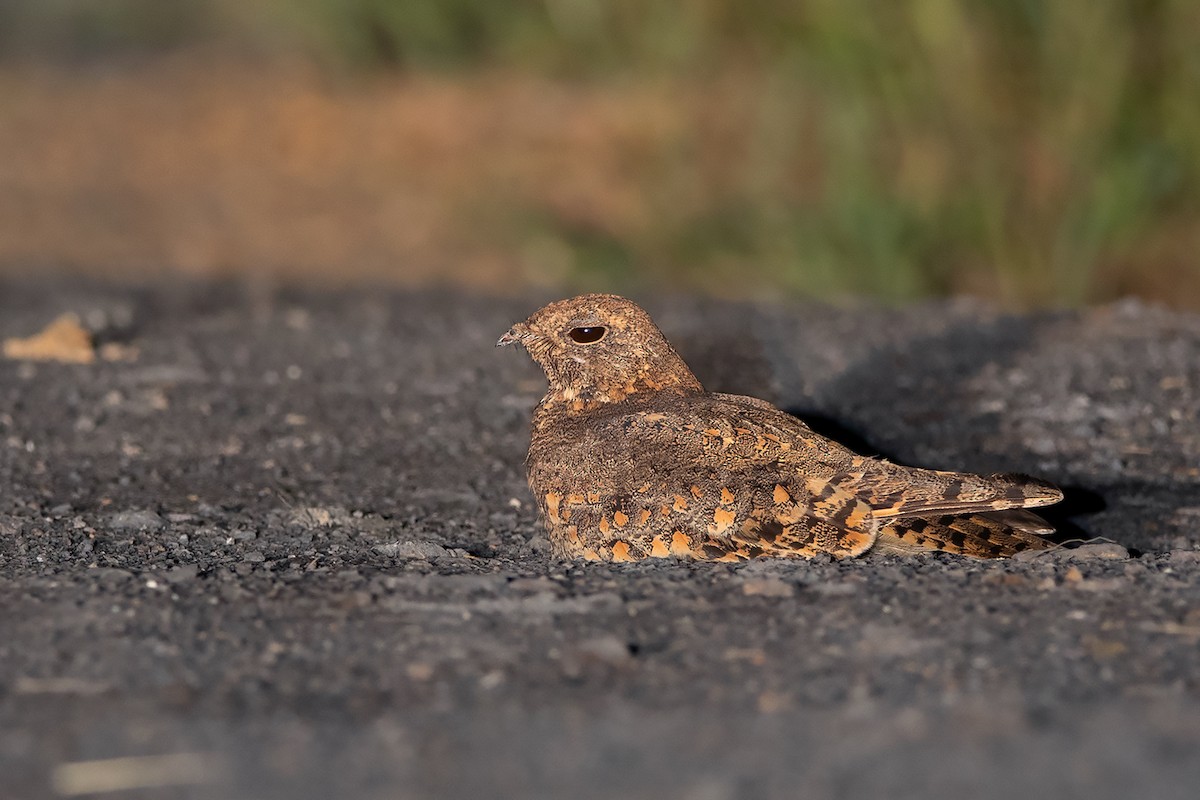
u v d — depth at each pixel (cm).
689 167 2467
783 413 1038
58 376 1573
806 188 2319
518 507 1175
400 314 1938
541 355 1080
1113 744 663
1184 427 1328
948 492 929
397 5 3188
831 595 859
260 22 3669
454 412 1441
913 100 2136
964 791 623
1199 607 834
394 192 2702
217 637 811
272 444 1341
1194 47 2042
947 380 1498
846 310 1862
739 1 2661
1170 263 2038
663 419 996
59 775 651
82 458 1294
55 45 4209
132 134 3180
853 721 693
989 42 2114
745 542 948
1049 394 1430
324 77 3297
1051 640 789
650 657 777
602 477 985
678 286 2197
